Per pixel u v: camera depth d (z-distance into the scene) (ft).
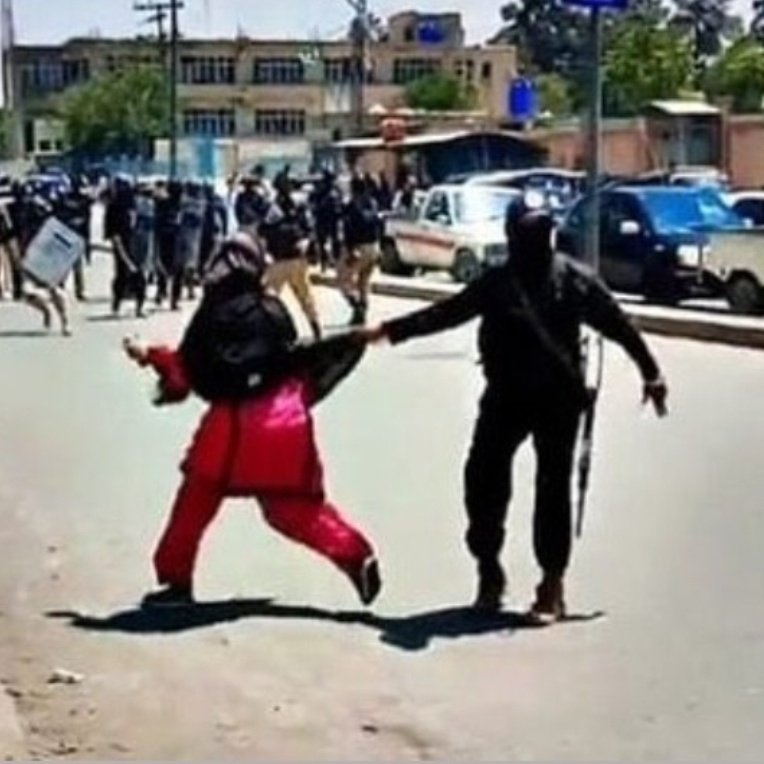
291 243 76.95
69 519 39.40
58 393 62.13
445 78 391.45
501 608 30.45
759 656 27.50
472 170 221.46
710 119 229.25
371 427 53.01
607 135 238.07
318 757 23.20
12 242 102.68
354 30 331.16
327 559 32.27
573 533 30.42
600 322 29.27
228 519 38.06
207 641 28.84
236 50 422.82
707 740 23.66
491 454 29.84
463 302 29.48
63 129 426.92
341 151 252.83
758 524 37.78
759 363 72.49
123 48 451.53
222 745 23.79
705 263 96.02
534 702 25.34
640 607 30.58
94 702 25.76
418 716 24.81
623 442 50.01
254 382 30.37
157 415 55.77
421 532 37.11
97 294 111.86
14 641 29.12
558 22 440.45
